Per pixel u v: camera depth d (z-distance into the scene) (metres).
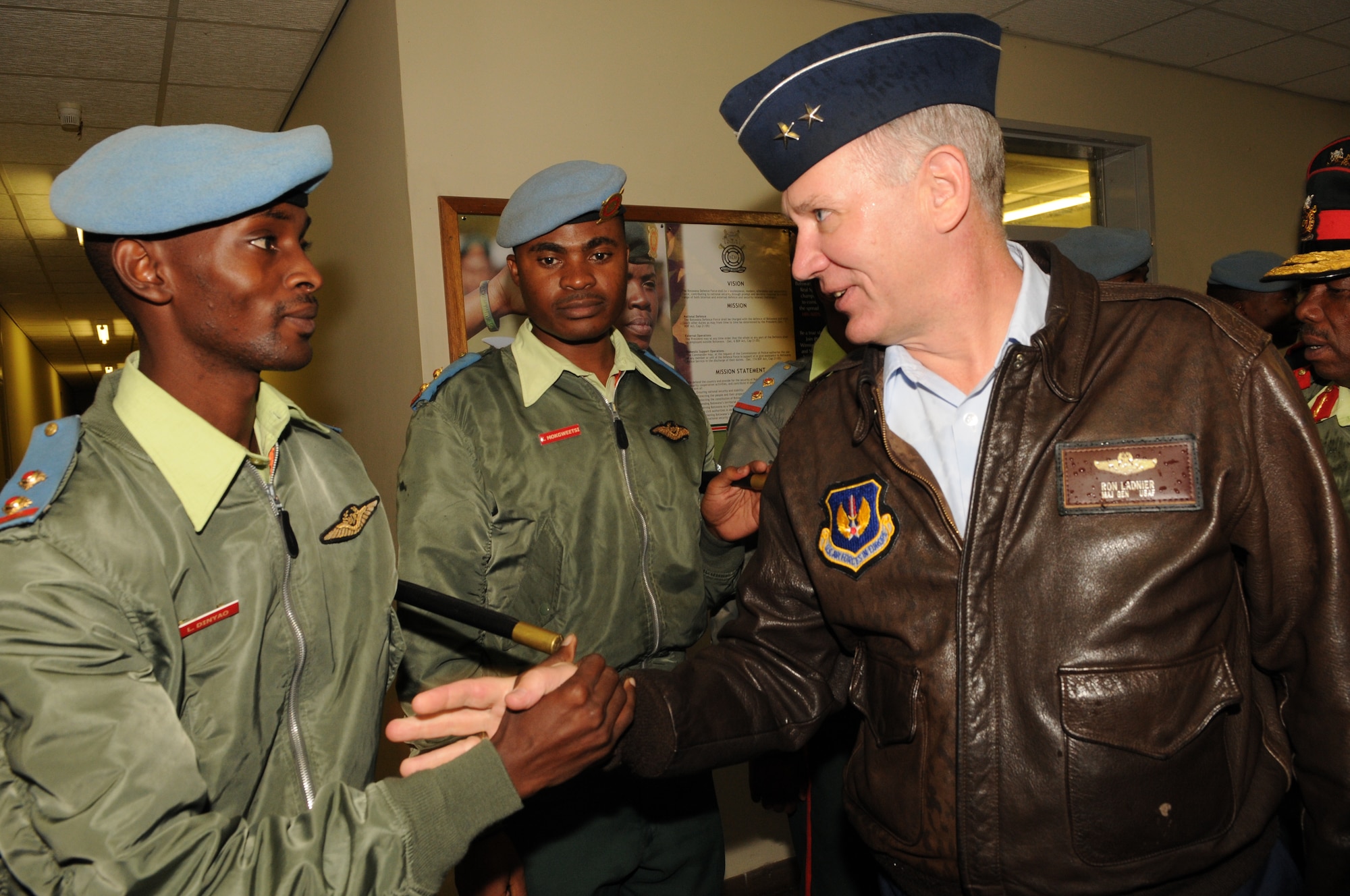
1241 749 0.86
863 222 0.86
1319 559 0.81
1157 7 3.21
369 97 2.43
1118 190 3.86
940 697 0.87
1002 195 0.92
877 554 0.93
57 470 0.76
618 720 0.96
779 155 0.89
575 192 1.43
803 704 1.12
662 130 2.55
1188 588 0.81
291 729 0.90
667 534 1.50
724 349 2.59
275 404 0.95
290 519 0.92
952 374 0.95
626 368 1.59
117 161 0.81
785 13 2.78
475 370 1.52
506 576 1.43
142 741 0.70
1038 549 0.84
